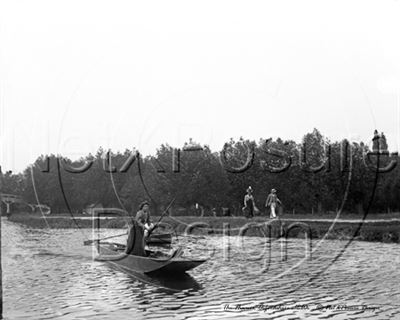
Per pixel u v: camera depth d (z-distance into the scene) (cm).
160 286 1263
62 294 1184
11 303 1087
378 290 1198
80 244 2142
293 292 1175
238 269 1449
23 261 1641
